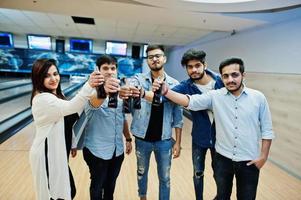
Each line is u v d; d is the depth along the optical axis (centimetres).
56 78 139
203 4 334
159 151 185
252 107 144
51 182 133
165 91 152
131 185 266
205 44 720
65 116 138
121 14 396
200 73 174
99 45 1074
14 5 375
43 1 350
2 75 1029
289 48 342
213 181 283
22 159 321
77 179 271
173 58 1056
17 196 231
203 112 187
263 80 399
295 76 324
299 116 315
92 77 126
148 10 365
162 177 188
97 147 164
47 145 131
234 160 148
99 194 169
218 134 157
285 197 260
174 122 195
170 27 615
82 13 403
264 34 409
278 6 314
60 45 1041
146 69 1111
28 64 1035
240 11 348
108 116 163
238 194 155
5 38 977
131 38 862
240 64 141
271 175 316
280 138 352
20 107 612
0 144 372
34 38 1004
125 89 145
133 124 189
